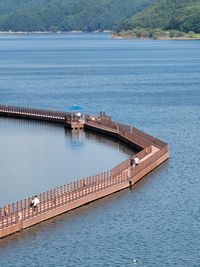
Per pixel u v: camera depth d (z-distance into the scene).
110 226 113.00
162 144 161.75
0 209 109.69
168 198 127.62
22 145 183.50
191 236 108.81
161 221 115.50
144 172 143.62
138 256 101.50
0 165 160.25
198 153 167.00
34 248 103.81
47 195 119.44
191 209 121.44
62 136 195.75
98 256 101.44
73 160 164.12
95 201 125.88
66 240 106.81
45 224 113.31
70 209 120.12
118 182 132.50
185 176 143.50
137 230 111.38
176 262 99.38
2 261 99.56
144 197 128.12
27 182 143.62
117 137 190.25
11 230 108.81
